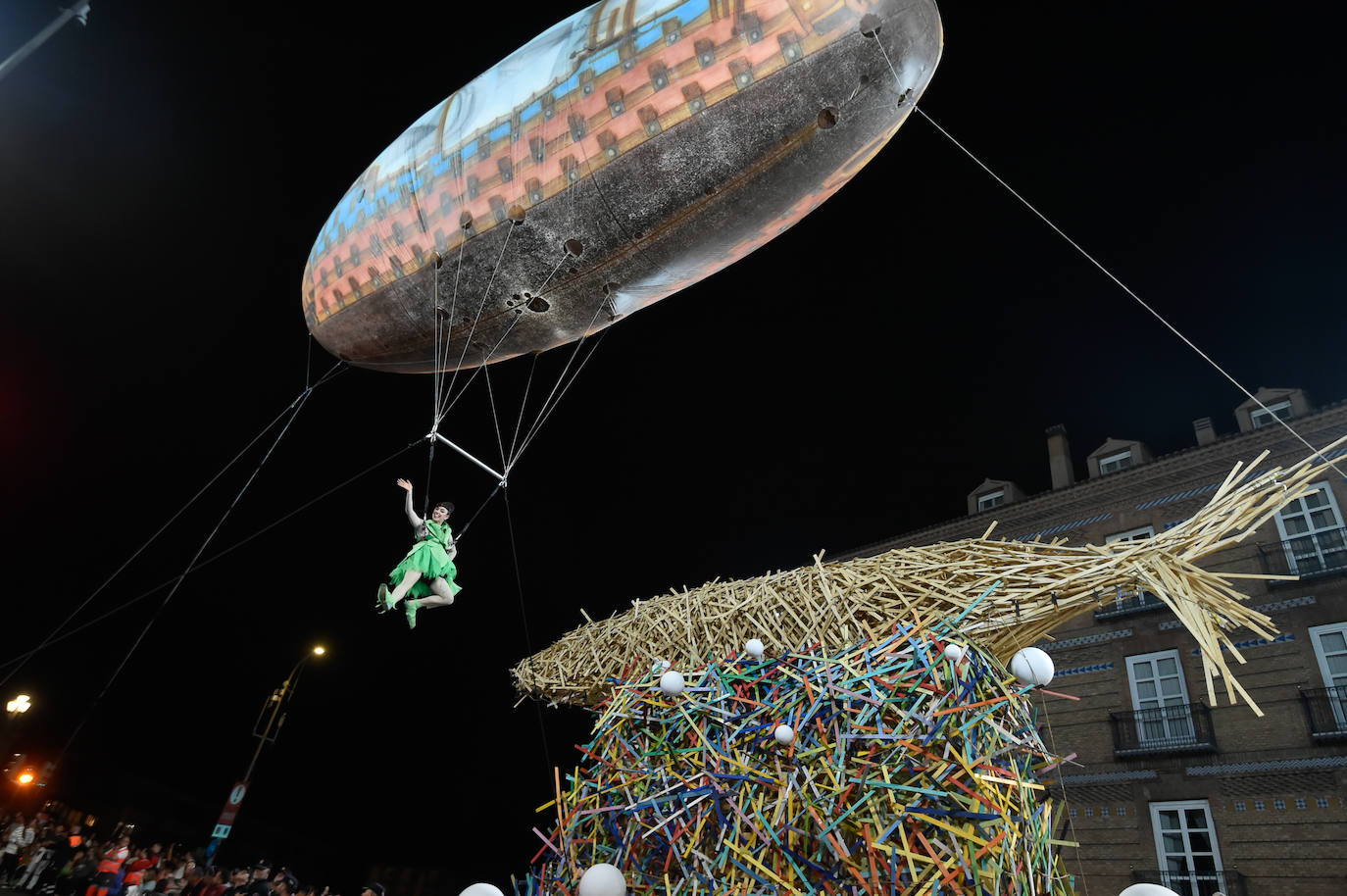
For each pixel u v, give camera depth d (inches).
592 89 224.8
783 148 223.8
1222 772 503.8
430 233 264.8
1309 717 485.4
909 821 128.0
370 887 404.8
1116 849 528.7
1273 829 474.6
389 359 332.5
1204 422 656.4
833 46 206.5
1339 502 519.8
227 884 486.6
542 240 252.8
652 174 228.8
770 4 203.5
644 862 143.6
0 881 543.8
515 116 239.9
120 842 480.7
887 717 140.2
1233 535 140.8
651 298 297.0
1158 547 141.6
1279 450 553.6
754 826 133.4
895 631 155.6
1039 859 129.1
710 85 213.0
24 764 858.8
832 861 128.8
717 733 151.2
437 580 251.4
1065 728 585.3
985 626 152.0
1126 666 575.2
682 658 182.7
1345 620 493.7
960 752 134.4
